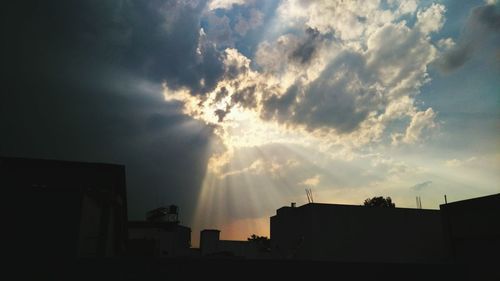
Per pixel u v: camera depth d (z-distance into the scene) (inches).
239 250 2203.5
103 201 738.8
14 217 536.4
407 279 525.7
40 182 698.2
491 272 551.2
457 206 986.1
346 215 1290.6
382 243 1282.0
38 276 432.8
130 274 443.5
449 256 980.6
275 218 1524.4
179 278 451.5
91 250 669.9
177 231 1847.9
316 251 1229.7
